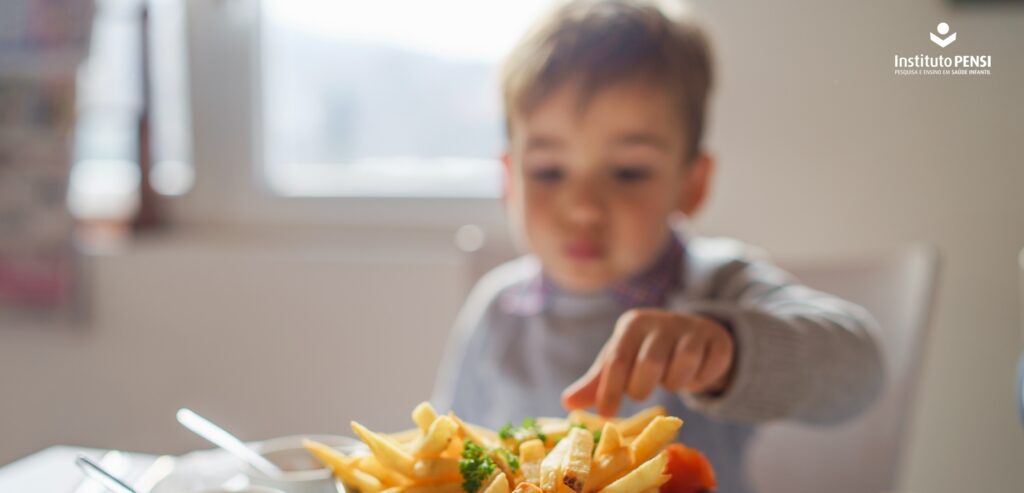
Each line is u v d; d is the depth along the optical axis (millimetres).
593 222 888
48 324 1503
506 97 965
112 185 1645
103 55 1569
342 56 1487
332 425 1390
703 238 1229
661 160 891
